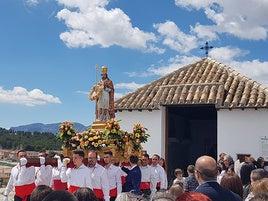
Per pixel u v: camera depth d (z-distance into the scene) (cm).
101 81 1488
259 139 1720
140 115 1919
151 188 1232
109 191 1036
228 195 504
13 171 1036
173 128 2364
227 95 1800
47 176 1053
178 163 2453
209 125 2672
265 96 1759
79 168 908
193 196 334
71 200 301
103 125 1395
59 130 1227
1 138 7462
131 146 1359
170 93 1897
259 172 584
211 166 512
